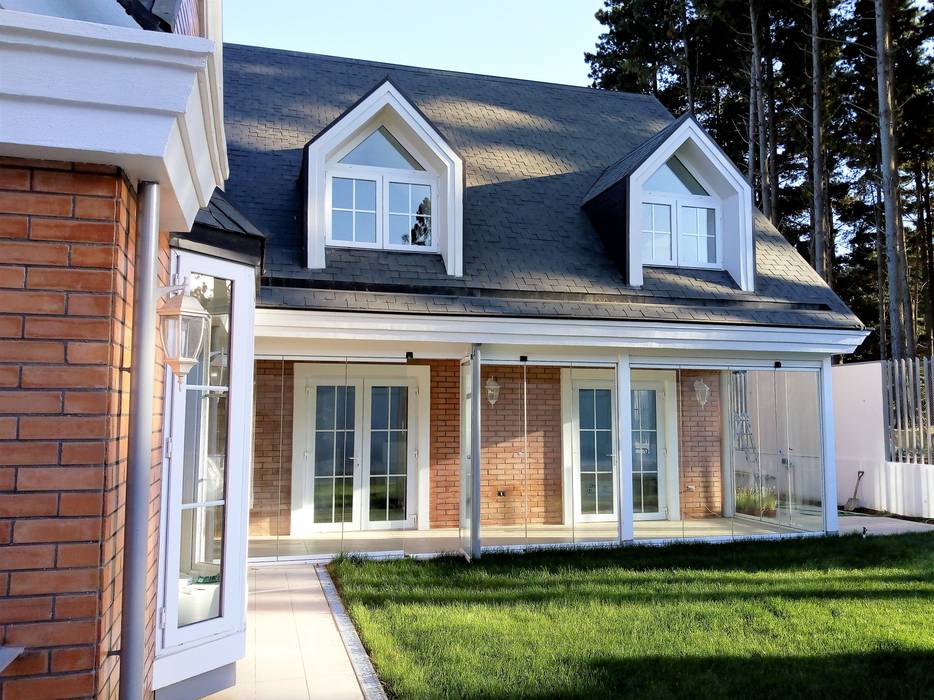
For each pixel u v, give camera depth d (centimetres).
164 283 446
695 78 3103
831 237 3078
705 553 1038
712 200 1301
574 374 1136
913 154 2872
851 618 704
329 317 958
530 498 1111
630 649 615
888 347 3281
